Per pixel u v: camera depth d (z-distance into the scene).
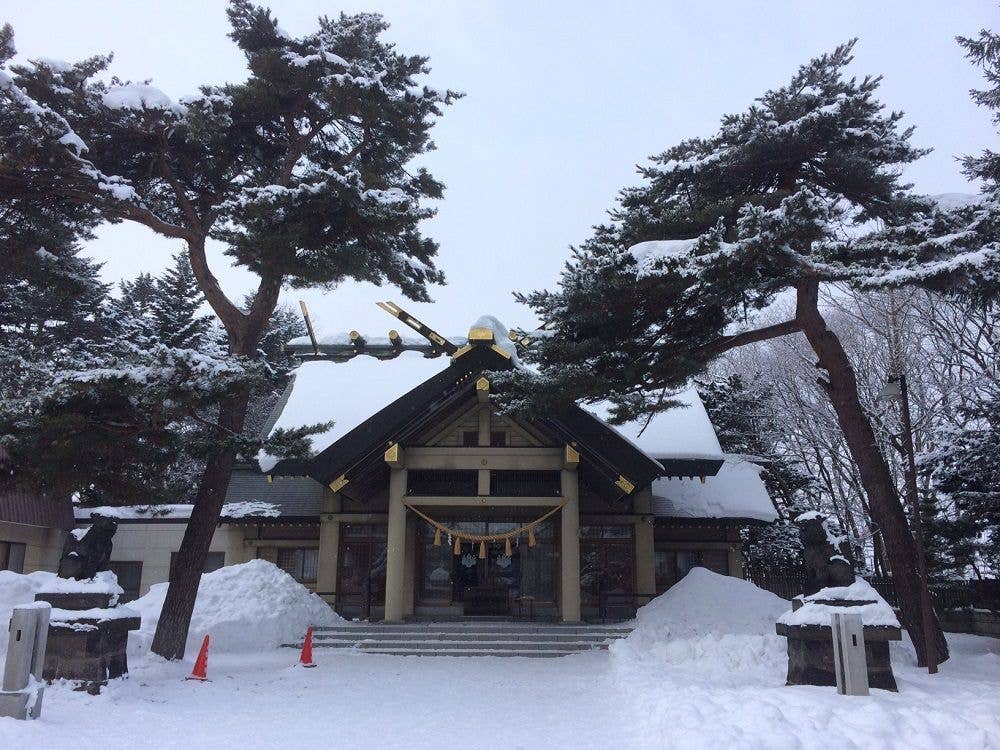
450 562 23.61
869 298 31.02
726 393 33.97
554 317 15.43
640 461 20.61
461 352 21.36
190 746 8.19
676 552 24.67
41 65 14.18
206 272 16.84
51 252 16.25
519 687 12.96
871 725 8.06
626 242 15.77
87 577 12.27
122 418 13.50
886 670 10.89
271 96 16.14
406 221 15.09
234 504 25.17
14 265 15.24
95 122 14.74
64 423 12.23
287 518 24.48
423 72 17.31
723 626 17.77
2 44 13.91
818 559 12.16
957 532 18.06
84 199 14.95
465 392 21.80
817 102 15.62
